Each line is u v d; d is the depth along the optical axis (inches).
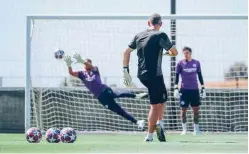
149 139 1355.8
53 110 2098.9
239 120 2160.4
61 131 1333.7
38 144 1239.5
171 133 2021.4
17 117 2233.0
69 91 2107.5
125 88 2065.7
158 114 1346.0
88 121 2118.6
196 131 1899.6
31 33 1815.9
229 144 1219.2
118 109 1770.4
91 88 1785.2
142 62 1317.7
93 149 1083.3
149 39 1309.1
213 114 2158.0
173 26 1996.8
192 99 1877.5
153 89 1317.7
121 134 1919.3
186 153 1002.7
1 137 1705.2
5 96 2237.9
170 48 1309.1
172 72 2066.9
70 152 1023.6
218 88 2154.3
